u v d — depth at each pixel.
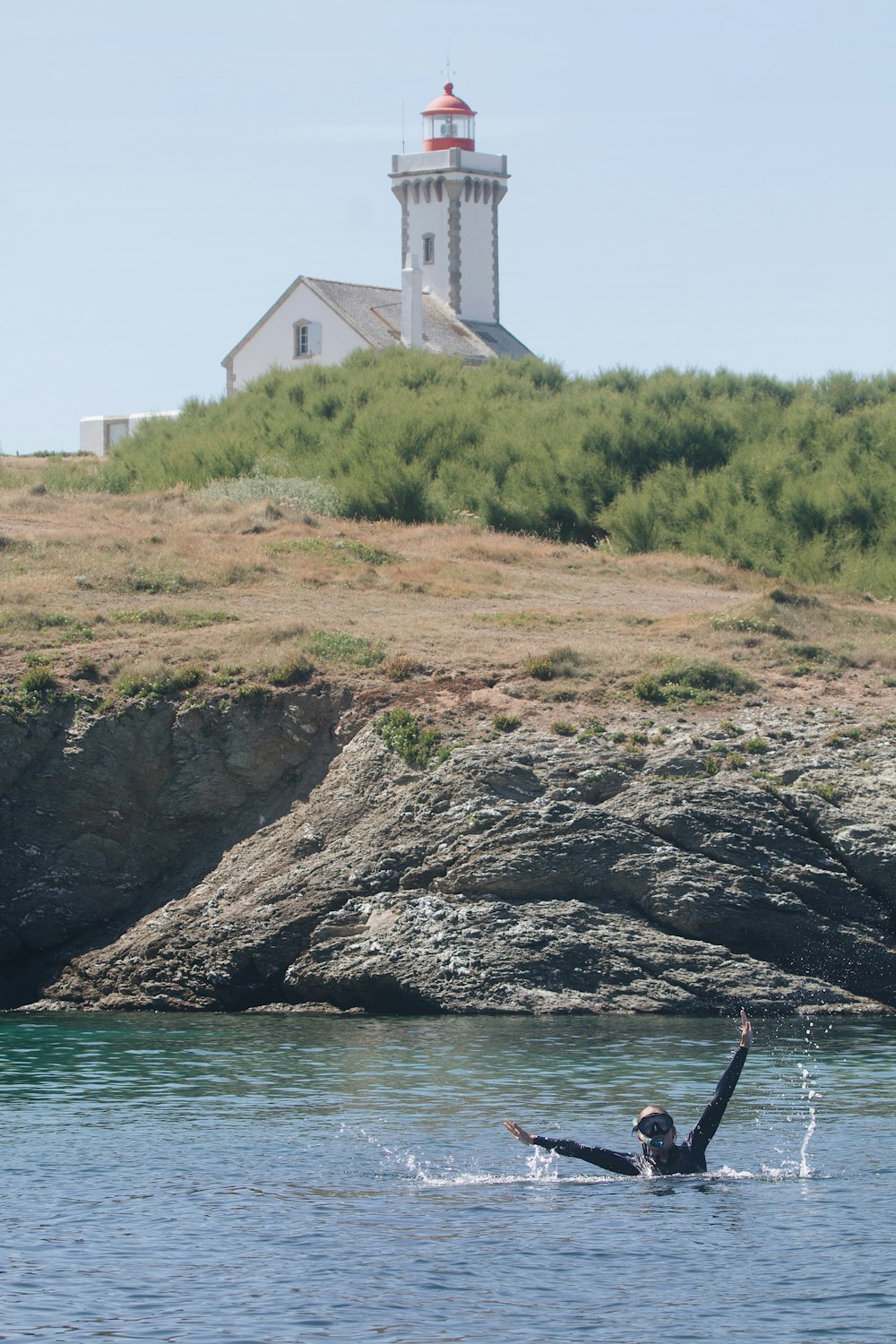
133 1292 19.72
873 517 85.75
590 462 94.81
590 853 45.97
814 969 44.59
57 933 51.00
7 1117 29.83
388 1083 32.94
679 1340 18.16
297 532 81.62
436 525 89.44
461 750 50.75
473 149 176.75
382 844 48.38
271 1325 18.66
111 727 54.00
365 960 44.81
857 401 104.88
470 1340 18.20
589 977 43.72
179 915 49.44
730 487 89.69
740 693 56.22
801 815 47.41
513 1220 22.67
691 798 47.31
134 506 87.50
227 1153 26.81
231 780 53.56
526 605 69.75
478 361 153.75
